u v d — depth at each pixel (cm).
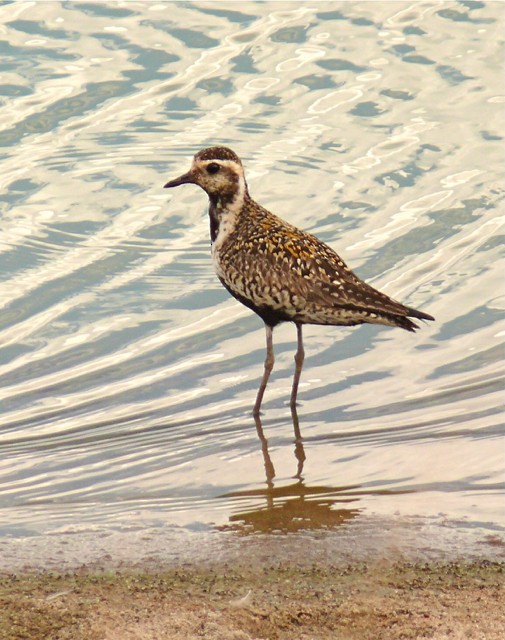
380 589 930
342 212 1739
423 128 1944
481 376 1366
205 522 1076
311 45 2181
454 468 1171
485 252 1625
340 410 1319
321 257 1316
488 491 1119
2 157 1884
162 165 1880
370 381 1377
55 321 1504
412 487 1138
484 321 1478
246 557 995
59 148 1911
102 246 1678
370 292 1282
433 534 1029
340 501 1113
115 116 1977
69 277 1600
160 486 1163
